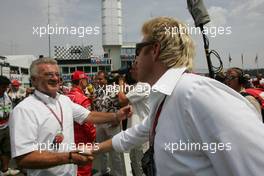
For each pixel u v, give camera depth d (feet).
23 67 66.90
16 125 7.73
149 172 5.26
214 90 4.12
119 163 18.63
